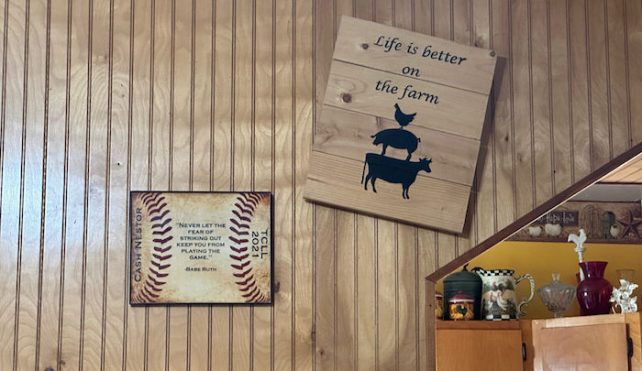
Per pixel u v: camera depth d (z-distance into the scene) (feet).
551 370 6.99
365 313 5.21
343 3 5.43
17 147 5.17
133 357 5.06
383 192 5.23
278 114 5.32
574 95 5.47
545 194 5.38
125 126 5.24
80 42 5.28
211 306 5.13
